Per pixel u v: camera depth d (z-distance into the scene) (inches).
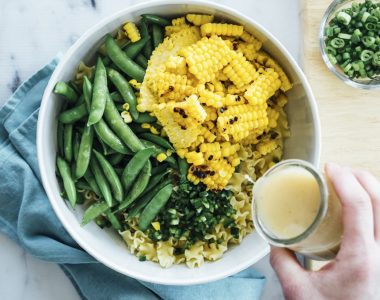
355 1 26.0
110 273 25.4
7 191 25.1
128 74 22.4
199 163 22.1
